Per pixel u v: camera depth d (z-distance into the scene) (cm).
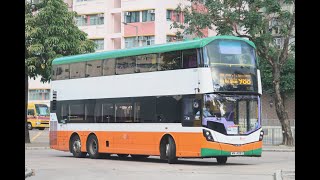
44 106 6347
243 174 1722
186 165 2100
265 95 6619
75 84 2605
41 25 3366
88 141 2516
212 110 1980
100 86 2455
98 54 2486
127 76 2311
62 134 2666
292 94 6278
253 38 3344
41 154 2877
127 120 2294
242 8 3425
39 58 3372
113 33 7112
